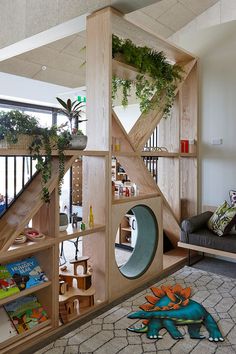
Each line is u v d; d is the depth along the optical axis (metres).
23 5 3.50
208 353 2.06
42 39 3.51
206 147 4.19
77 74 6.50
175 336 2.24
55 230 2.30
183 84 4.29
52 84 6.33
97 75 2.80
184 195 4.35
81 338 2.24
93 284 2.82
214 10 5.54
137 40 3.38
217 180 4.11
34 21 3.36
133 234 4.41
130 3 2.64
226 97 3.99
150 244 3.41
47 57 5.70
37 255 2.39
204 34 4.12
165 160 4.18
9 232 2.11
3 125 1.98
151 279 3.30
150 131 3.42
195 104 4.21
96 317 2.53
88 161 2.87
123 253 4.30
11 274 2.18
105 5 2.69
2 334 2.06
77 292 2.55
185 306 2.69
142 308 2.67
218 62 4.04
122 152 3.00
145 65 3.20
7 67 5.50
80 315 2.49
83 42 5.60
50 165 2.26
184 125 4.33
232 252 3.24
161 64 3.45
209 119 4.15
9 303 2.27
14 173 2.40
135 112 6.37
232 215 3.39
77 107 2.62
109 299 2.78
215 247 3.34
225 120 4.01
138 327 2.37
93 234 2.82
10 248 2.06
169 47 3.63
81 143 2.44
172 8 5.34
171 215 3.93
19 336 2.11
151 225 3.43
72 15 2.96
